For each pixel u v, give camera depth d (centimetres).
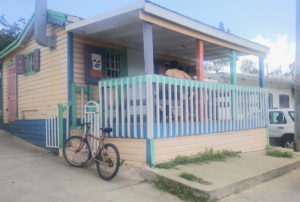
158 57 982
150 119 539
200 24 680
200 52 707
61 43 736
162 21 592
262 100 906
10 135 954
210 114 690
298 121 866
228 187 474
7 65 1029
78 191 448
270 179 605
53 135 723
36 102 835
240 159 704
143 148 549
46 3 738
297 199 483
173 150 587
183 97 629
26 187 457
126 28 679
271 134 999
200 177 507
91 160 570
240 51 858
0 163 598
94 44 774
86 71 736
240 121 799
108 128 545
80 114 721
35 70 821
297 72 875
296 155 809
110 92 604
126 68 862
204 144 674
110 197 430
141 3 538
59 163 618
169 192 463
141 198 435
